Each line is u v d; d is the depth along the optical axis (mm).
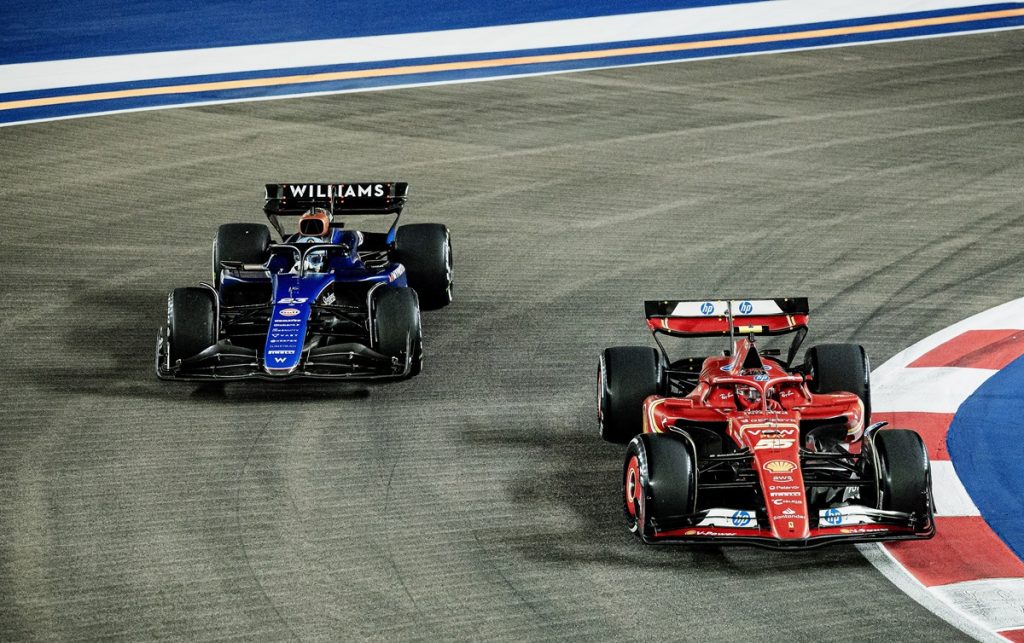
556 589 29250
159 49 97562
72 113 81688
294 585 29547
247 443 37844
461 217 61188
